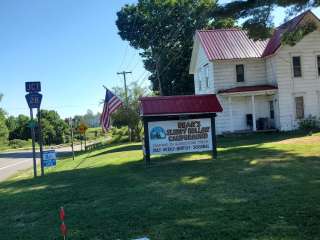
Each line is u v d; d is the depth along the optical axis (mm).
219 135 32250
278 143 21906
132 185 12109
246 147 20922
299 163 13688
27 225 8758
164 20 49625
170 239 6781
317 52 32656
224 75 33625
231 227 7078
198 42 36781
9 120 107875
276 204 8383
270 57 33000
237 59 33219
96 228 7848
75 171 18203
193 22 48406
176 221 7785
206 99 16844
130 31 51750
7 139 94875
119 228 7691
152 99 16562
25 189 13984
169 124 16750
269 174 11961
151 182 12273
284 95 32094
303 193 9203
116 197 10578
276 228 6828
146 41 51438
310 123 30688
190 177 12547
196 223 7523
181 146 16797
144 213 8594
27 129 101375
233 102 33562
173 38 49625
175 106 16516
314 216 7367
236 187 10477
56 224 8508
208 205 8797
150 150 16719
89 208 9617
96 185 12844
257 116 33844
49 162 18312
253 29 21594
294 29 24047
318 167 12664
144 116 16406
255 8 21625
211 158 16922
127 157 21859
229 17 22734
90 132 107750
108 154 26891
